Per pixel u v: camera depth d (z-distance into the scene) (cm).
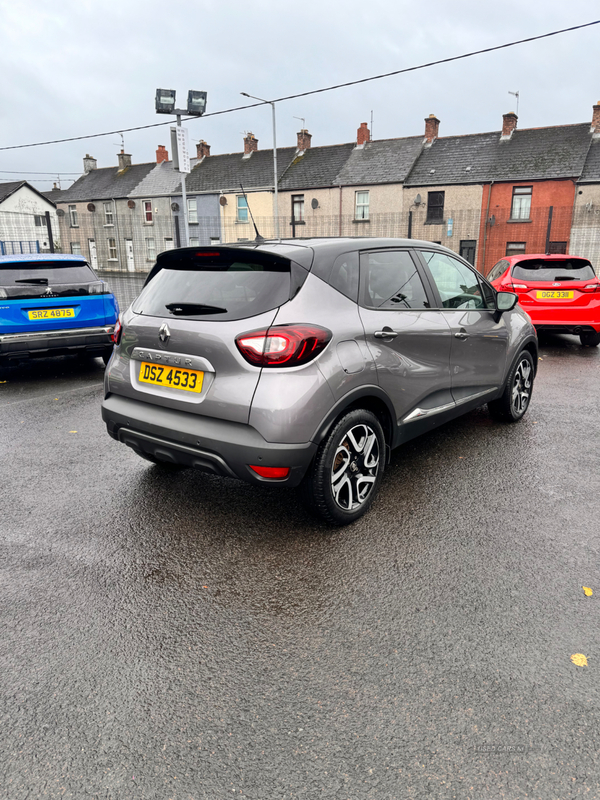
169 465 407
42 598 249
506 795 155
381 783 159
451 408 390
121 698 192
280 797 155
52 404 589
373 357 303
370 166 3164
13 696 193
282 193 3347
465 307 411
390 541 296
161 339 295
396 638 221
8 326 666
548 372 741
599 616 234
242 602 246
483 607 240
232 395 267
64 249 4378
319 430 272
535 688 194
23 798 156
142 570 271
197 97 1279
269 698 191
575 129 2838
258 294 277
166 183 3872
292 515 328
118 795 157
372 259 328
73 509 338
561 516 323
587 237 2616
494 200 2769
